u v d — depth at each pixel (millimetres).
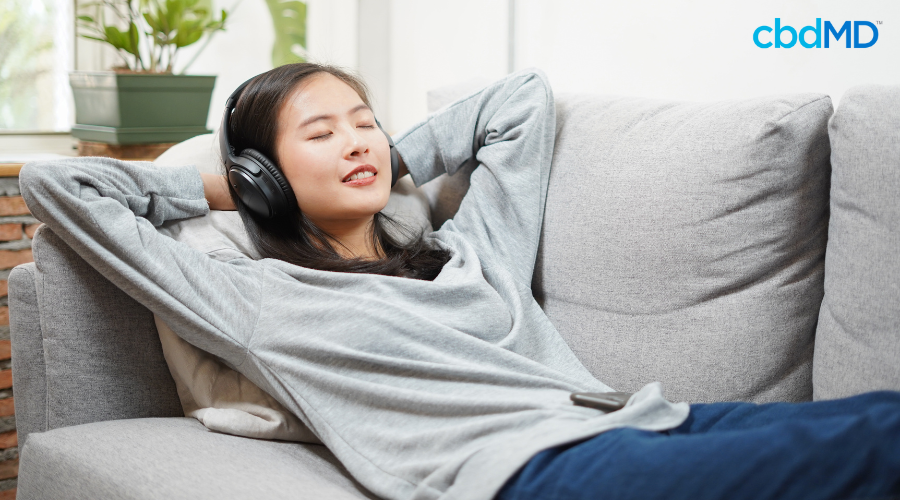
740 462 668
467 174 1376
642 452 719
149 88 1785
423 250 1201
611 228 1140
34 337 1055
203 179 1154
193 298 975
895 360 891
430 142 1323
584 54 1825
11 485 1694
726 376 1054
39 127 2045
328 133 1137
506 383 971
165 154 1323
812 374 1066
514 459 779
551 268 1209
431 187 1436
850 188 959
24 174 958
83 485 875
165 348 1078
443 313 1057
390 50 2391
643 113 1213
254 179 1103
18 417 1092
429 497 814
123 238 958
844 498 638
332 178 1125
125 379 1071
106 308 1054
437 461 846
